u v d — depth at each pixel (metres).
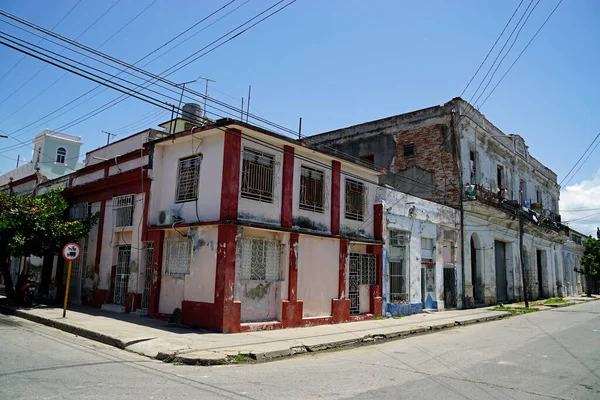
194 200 13.27
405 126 25.05
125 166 16.28
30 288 16.02
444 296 20.84
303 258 14.10
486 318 18.45
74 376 6.76
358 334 12.56
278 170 13.73
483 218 24.44
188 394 6.12
